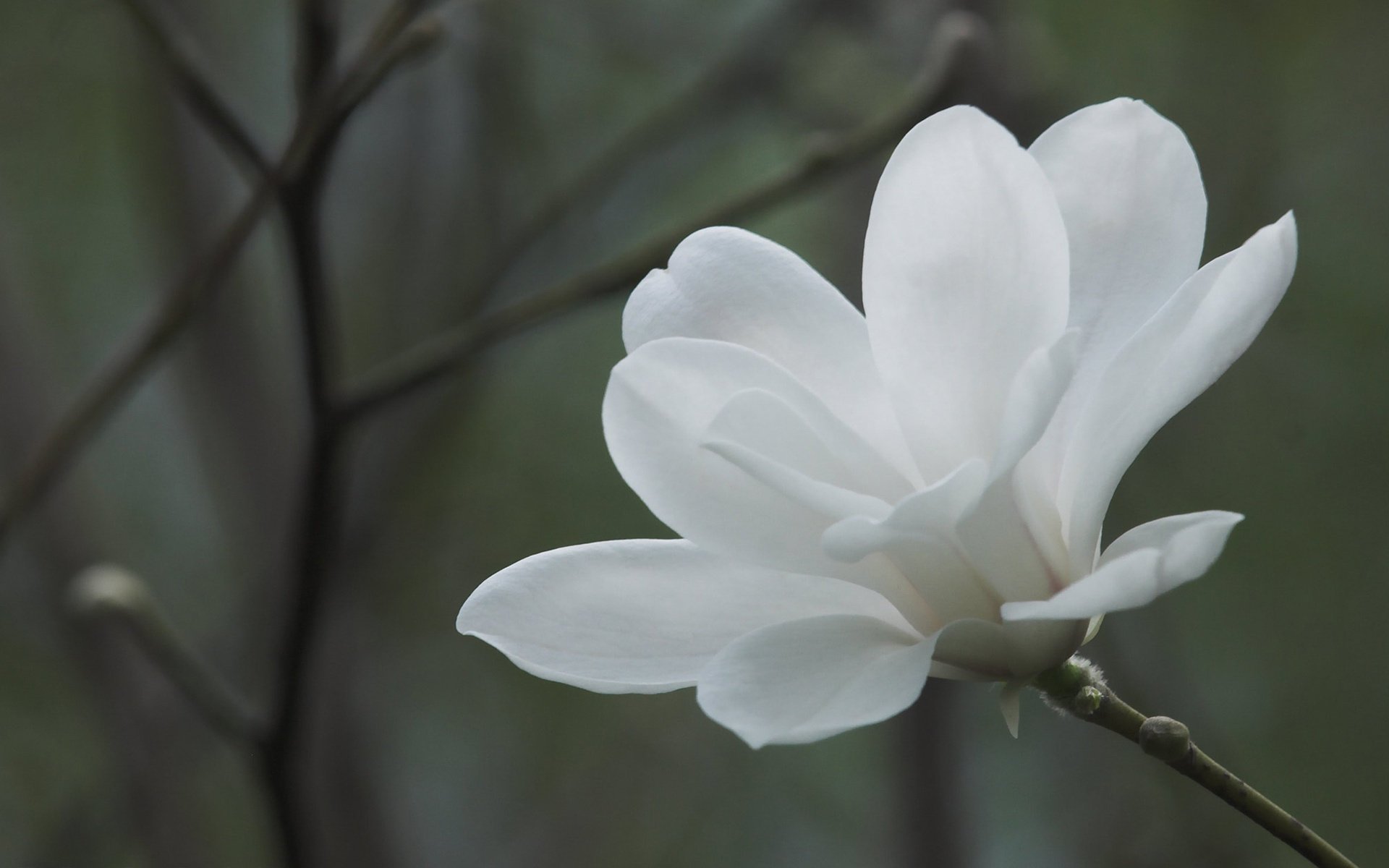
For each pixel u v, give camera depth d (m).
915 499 1.59
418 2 1.79
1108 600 1.58
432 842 3.45
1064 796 3.06
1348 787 3.13
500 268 2.44
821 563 1.62
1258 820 1.61
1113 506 3.01
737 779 3.49
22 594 3.19
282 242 2.55
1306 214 3.30
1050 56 2.58
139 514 3.62
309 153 1.79
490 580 1.62
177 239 2.91
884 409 1.62
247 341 2.95
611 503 3.41
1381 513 3.22
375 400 1.82
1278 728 3.22
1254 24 3.11
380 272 2.92
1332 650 3.25
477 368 2.52
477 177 2.81
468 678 3.58
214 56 3.01
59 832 2.81
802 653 1.61
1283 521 3.25
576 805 3.33
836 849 3.48
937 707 2.65
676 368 1.61
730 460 1.60
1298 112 3.36
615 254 3.20
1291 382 3.28
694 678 1.62
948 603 1.62
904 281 1.62
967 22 1.84
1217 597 3.31
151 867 2.71
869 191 2.79
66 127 3.29
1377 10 3.13
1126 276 1.63
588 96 3.30
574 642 1.62
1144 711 2.63
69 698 3.37
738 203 1.84
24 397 2.93
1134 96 3.20
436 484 3.06
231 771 3.40
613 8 3.11
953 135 1.61
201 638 2.99
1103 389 1.61
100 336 3.55
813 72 2.79
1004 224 1.61
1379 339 3.24
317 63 1.79
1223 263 1.60
